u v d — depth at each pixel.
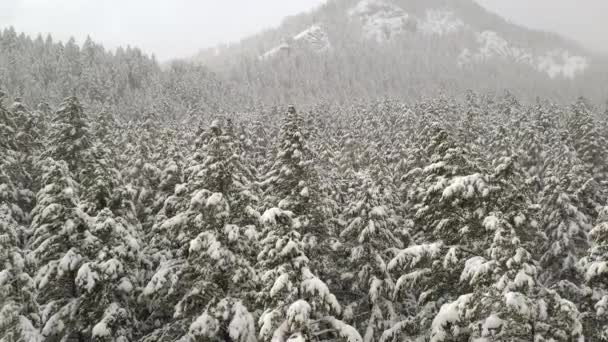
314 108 72.19
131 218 22.06
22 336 12.71
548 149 34.38
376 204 17.97
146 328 21.08
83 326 17.73
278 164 19.66
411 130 47.12
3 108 26.94
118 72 134.62
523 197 13.20
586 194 24.22
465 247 14.12
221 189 16.58
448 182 14.55
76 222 17.55
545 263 21.09
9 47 141.00
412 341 15.33
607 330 13.26
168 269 17.03
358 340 12.66
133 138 36.97
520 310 9.77
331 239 18.81
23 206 25.67
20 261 13.52
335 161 32.62
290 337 11.02
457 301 11.92
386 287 17.22
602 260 13.04
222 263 14.92
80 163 24.80
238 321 14.23
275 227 12.77
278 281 11.66
